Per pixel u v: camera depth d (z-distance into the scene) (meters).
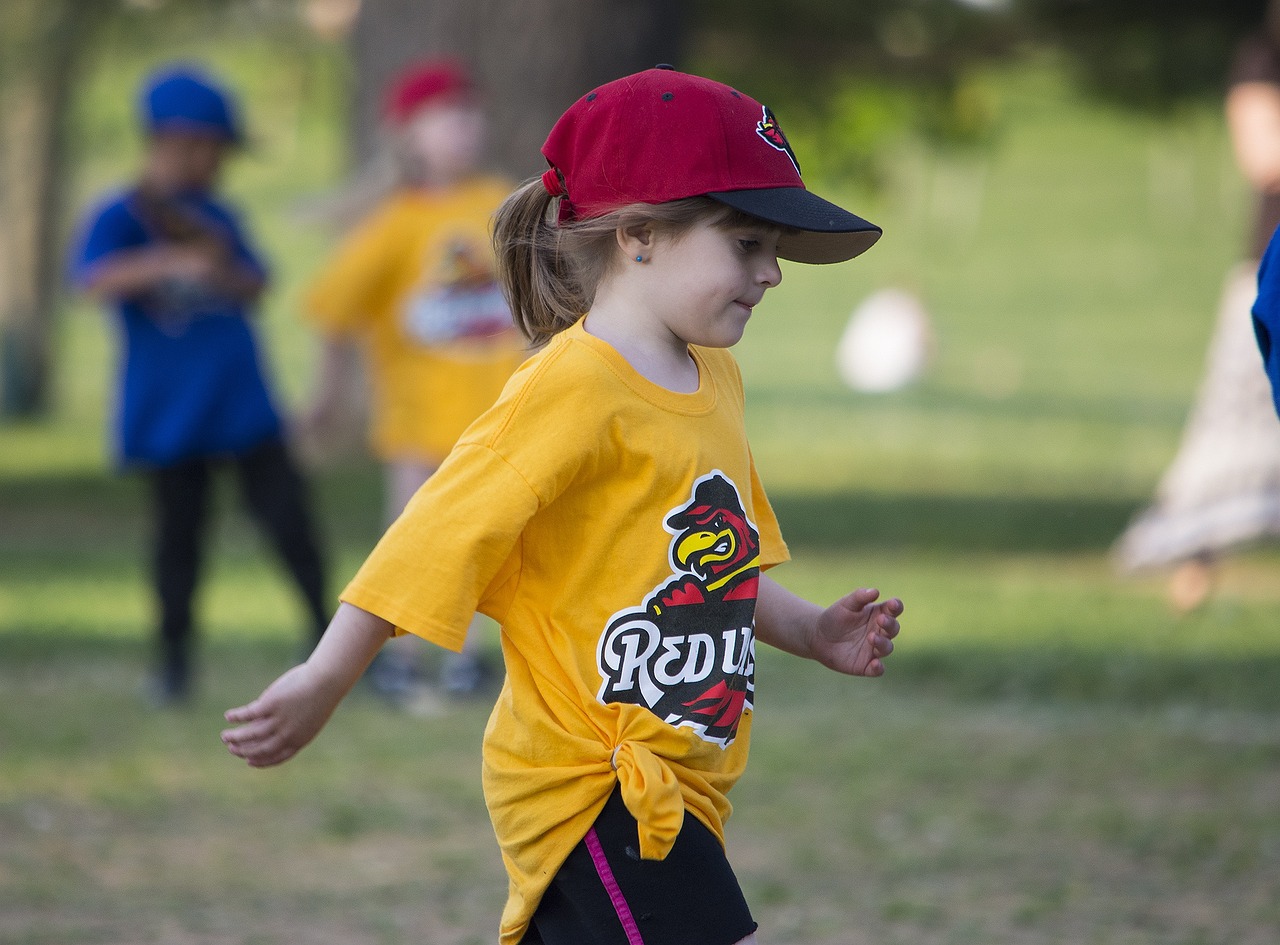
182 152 23.66
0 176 83.06
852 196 61.81
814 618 10.33
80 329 132.25
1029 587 34.12
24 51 71.62
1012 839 16.98
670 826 8.85
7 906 15.02
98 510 50.91
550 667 9.21
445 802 18.78
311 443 52.19
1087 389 96.62
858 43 56.03
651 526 9.16
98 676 26.22
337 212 25.50
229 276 23.38
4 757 20.52
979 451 66.56
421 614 8.91
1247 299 26.61
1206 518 27.09
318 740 21.88
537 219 10.00
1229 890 15.22
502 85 42.88
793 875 15.97
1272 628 28.08
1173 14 45.81
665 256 9.31
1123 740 21.28
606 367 9.18
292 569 24.00
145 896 15.41
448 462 9.16
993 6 51.81
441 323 23.94
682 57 44.06
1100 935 14.08
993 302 149.50
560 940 9.23
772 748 21.22
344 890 15.66
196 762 20.48
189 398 23.23
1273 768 19.62
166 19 70.38
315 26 71.19
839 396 94.88
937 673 25.86
